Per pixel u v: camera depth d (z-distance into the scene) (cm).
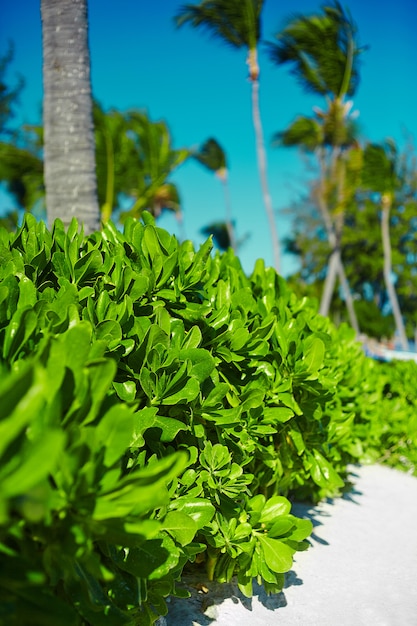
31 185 1852
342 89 1730
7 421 99
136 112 1695
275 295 381
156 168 1714
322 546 372
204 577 303
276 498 261
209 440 255
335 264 2150
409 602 305
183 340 240
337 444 418
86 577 146
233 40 1661
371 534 400
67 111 484
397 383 626
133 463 186
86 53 494
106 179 1485
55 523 130
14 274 225
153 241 274
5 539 130
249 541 249
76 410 138
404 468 595
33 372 107
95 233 305
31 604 121
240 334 266
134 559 171
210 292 297
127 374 219
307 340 312
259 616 276
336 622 279
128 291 247
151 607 231
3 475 112
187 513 217
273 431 276
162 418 216
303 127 1855
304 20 1608
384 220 2569
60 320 190
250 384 276
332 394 324
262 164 1900
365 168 2308
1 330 169
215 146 3170
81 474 128
